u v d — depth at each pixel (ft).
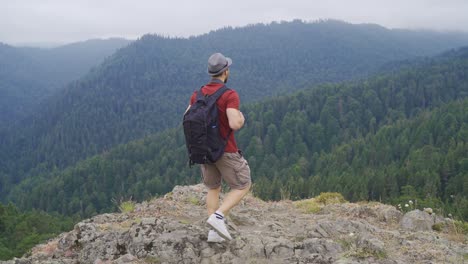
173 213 20.44
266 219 19.93
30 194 333.01
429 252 14.73
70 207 298.97
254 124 395.75
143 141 395.14
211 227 14.21
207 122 13.01
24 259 16.28
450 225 18.74
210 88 13.74
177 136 393.91
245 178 14.37
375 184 187.73
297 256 14.47
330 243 15.21
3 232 141.28
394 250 15.15
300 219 20.06
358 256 14.14
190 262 14.20
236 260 14.16
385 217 20.38
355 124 414.82
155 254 14.53
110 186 334.24
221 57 13.84
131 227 16.56
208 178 15.07
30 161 531.91
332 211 21.97
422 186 185.37
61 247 17.11
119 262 14.26
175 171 324.19
